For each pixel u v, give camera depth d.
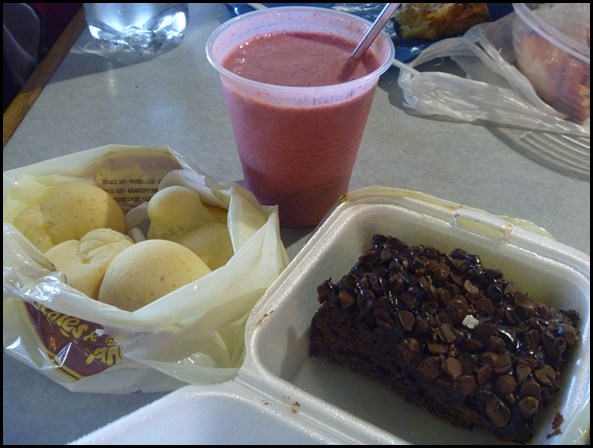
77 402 0.55
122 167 0.75
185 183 0.73
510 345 0.54
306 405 0.47
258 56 0.72
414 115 1.07
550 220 0.82
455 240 0.66
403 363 0.55
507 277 0.64
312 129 0.64
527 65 1.06
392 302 0.55
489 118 1.05
